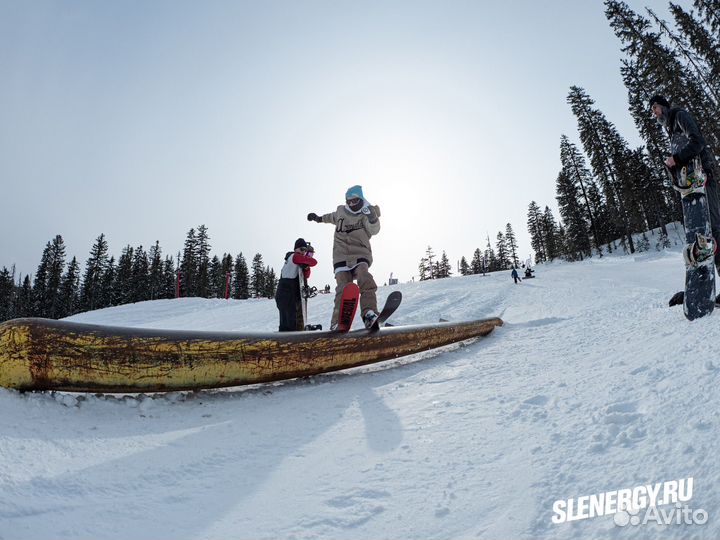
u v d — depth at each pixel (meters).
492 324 6.41
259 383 3.54
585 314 6.34
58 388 2.71
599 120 41.19
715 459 1.32
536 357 3.79
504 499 1.44
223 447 2.24
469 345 5.48
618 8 26.27
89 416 2.58
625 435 1.67
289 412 2.87
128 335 2.93
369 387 3.54
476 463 1.77
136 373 2.91
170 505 1.64
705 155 3.56
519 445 1.86
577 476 1.48
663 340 2.99
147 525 1.49
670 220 44.06
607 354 3.19
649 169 42.78
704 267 3.32
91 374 2.76
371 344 4.20
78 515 1.53
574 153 47.53
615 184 40.09
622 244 41.12
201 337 3.19
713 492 1.17
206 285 60.34
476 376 3.43
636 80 34.25
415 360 4.71
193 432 2.48
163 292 58.59
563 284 16.88
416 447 2.05
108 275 58.81
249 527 1.47
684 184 3.45
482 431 2.12
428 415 2.53
